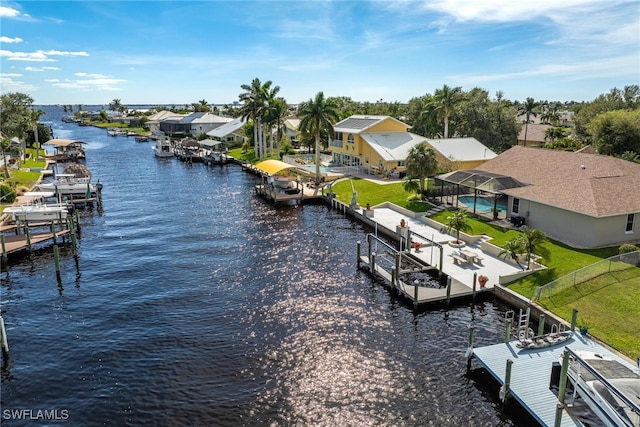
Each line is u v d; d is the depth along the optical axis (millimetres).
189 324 28875
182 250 43281
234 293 33406
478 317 29344
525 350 23406
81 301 32375
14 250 40594
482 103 89188
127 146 142125
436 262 36812
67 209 53562
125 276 36906
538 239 32844
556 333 24609
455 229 42031
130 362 24797
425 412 20766
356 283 35000
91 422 20375
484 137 85812
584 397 19094
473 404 21234
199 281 35688
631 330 24406
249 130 115438
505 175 50500
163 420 20406
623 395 16672
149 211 59156
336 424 20078
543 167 49000
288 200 63125
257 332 27797
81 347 26359
